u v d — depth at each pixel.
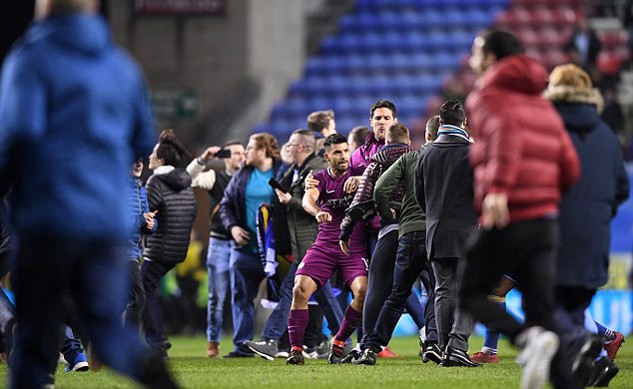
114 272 17.72
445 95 91.75
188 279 67.62
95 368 30.58
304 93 90.19
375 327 32.22
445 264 30.03
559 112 22.81
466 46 96.12
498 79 19.59
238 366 33.41
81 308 18.05
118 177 17.73
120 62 18.12
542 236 19.67
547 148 19.69
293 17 90.88
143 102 18.61
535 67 19.78
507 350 43.44
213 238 42.62
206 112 81.56
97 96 17.42
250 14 81.94
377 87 92.31
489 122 19.27
